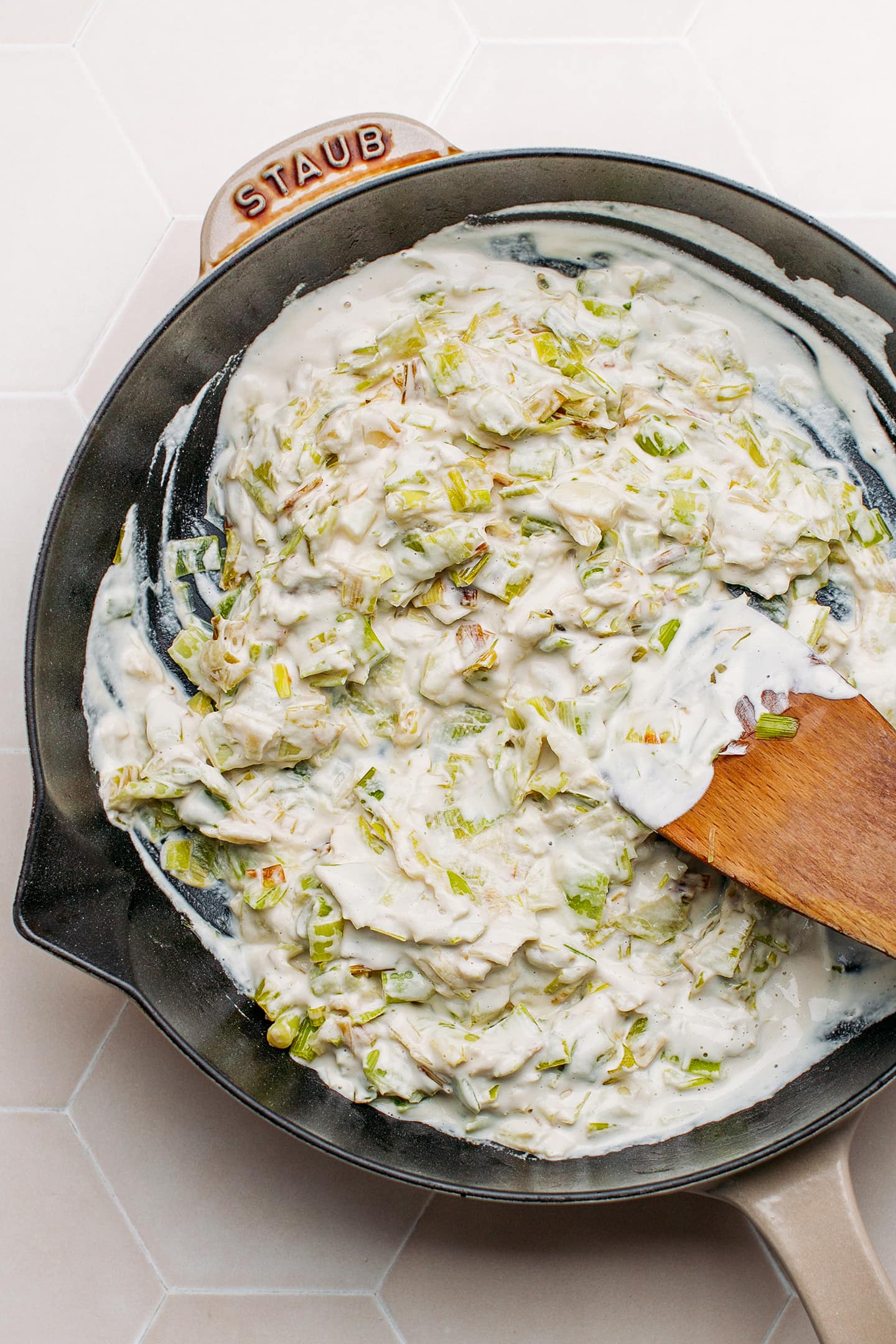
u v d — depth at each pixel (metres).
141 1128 0.54
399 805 0.50
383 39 0.54
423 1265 0.53
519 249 0.52
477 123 0.54
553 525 0.50
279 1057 0.51
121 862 0.51
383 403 0.51
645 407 0.51
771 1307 0.53
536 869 0.50
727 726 0.49
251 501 0.52
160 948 0.50
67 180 0.54
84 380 0.54
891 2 0.54
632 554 0.50
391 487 0.50
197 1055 0.47
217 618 0.53
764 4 0.54
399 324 0.51
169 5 0.54
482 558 0.50
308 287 0.51
